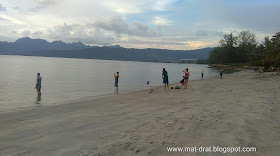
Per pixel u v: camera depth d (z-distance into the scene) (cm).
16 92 1942
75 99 1583
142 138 525
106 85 2703
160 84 2916
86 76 4134
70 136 582
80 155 443
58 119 809
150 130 596
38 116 882
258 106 855
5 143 536
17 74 4047
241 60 10556
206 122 639
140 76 4659
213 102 1069
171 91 1767
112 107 1072
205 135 512
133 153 430
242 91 1498
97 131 623
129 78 4006
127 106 1088
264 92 1338
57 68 6769
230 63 10956
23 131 646
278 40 3712
